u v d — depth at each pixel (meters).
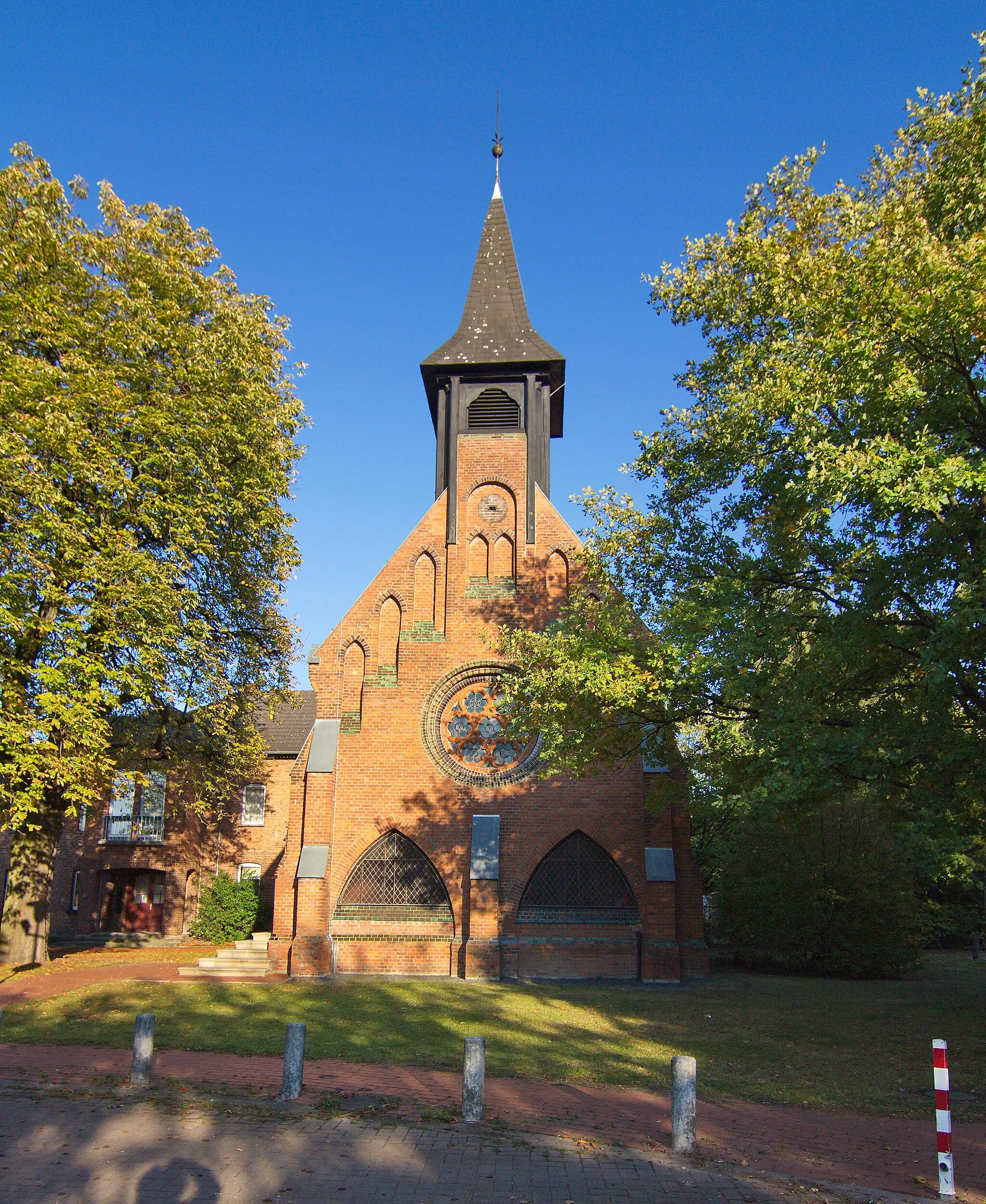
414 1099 10.62
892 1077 12.77
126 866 33.50
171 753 25.91
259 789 35.25
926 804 13.27
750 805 14.95
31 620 18.02
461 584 25.08
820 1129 10.11
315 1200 7.48
